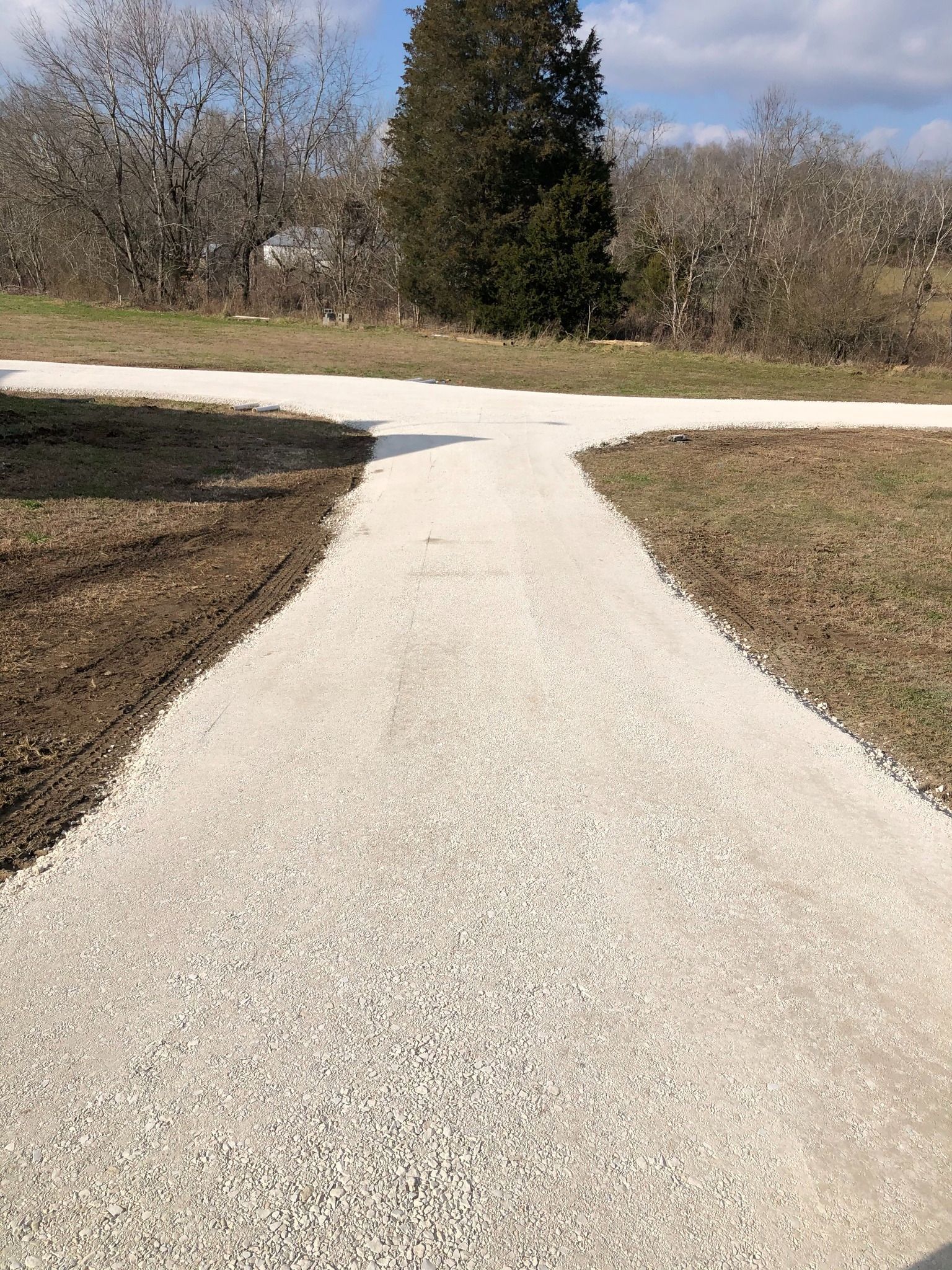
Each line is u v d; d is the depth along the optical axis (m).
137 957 2.97
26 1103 2.42
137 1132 2.34
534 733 4.62
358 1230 2.10
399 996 2.82
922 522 9.41
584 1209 2.16
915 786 4.21
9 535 7.76
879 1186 2.24
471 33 31.12
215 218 38.38
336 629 6.07
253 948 3.02
